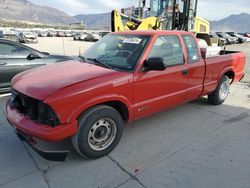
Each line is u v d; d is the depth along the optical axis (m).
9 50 6.12
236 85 7.99
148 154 3.64
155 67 3.62
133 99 3.70
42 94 2.98
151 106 4.01
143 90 3.79
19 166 3.31
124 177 3.12
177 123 4.73
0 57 5.96
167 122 4.77
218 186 2.96
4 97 6.05
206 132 4.38
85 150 3.30
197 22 11.70
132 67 3.69
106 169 3.28
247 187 2.96
